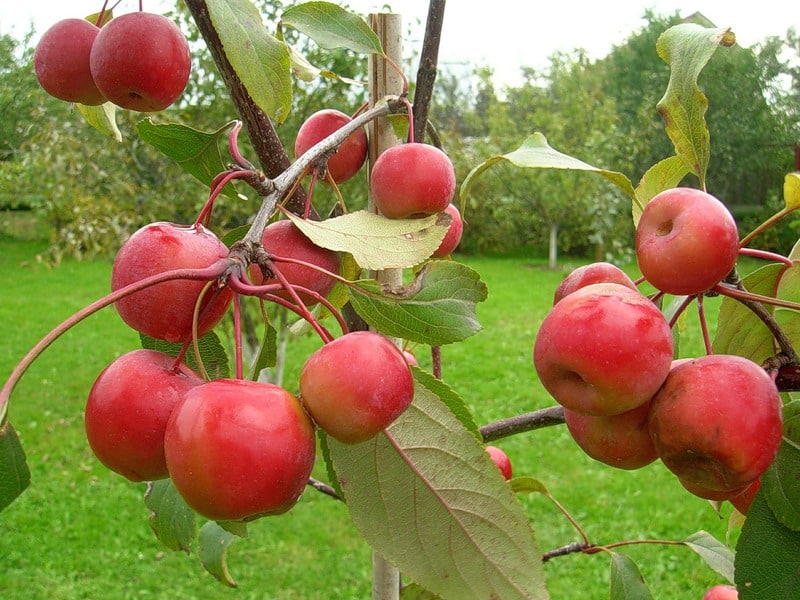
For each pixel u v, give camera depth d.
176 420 0.79
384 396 0.85
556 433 6.63
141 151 5.89
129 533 4.95
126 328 10.89
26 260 17.11
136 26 1.18
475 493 1.12
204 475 0.77
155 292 0.90
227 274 0.83
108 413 0.86
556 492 5.49
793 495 1.07
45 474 5.78
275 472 0.78
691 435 0.91
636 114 15.38
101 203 5.95
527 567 1.09
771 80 16.00
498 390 7.83
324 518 5.16
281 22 1.44
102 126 1.65
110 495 5.45
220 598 4.29
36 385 8.02
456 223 1.54
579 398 0.95
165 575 4.50
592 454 1.06
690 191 0.99
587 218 15.54
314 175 1.17
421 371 1.14
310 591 4.35
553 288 14.90
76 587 4.34
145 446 0.86
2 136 9.03
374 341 0.87
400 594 1.63
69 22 1.32
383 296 1.04
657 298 1.14
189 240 0.93
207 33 1.25
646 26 18.69
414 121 1.49
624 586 1.67
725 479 0.93
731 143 15.53
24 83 9.17
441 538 1.12
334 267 1.20
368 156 1.55
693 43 1.23
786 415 1.07
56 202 6.29
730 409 0.90
